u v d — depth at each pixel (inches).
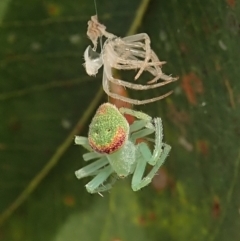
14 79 3.5
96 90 3.5
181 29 3.2
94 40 3.0
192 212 3.5
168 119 3.4
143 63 3.0
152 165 3.4
